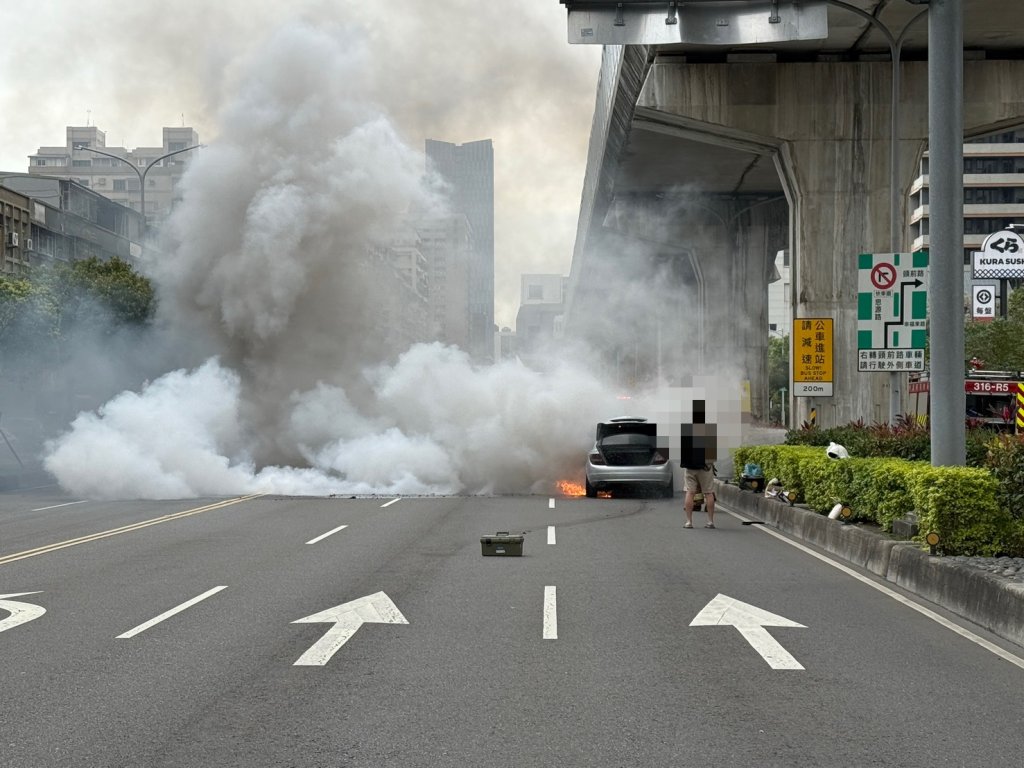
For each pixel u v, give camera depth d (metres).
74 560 13.16
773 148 36.66
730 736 5.81
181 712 6.29
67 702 6.51
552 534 16.19
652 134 45.00
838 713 6.30
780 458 18.92
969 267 68.81
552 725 6.02
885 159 34.78
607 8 19.58
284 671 7.33
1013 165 102.44
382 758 5.40
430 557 13.40
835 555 13.93
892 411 22.20
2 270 68.00
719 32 19.39
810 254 34.91
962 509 10.67
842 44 34.06
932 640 8.49
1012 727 6.01
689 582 11.46
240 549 14.18
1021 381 36.44
